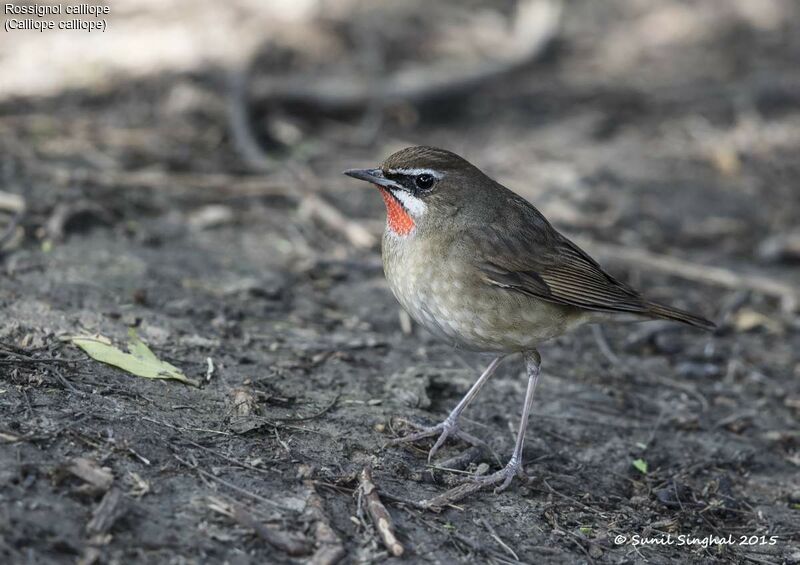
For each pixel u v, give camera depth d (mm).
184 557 7250
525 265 9680
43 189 13945
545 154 19016
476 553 8203
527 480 9453
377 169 9773
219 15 22219
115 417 8609
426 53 22203
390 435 9578
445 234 9555
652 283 15086
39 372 9031
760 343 13789
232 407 9312
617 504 9570
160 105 18359
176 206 14805
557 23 23375
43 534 7055
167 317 10992
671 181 18469
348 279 13688
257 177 16359
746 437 11281
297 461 8711
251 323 11570
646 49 24234
